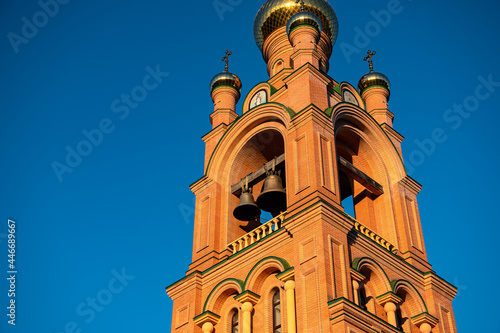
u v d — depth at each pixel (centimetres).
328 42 3631
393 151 3030
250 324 2458
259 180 2934
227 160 3056
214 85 3419
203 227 2909
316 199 2467
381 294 2502
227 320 2580
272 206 2809
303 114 2742
